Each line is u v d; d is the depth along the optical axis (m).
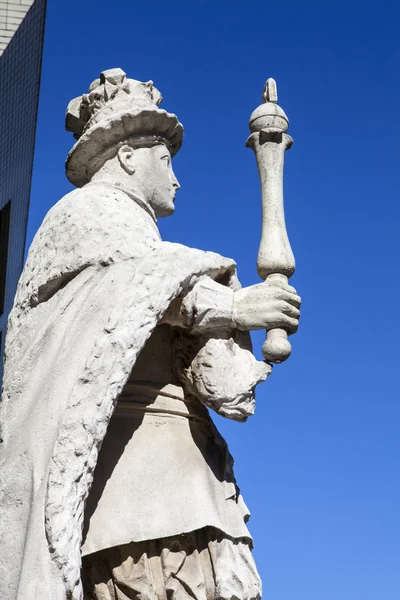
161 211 4.65
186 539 4.12
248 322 4.26
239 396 4.25
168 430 4.28
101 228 4.24
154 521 4.08
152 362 4.37
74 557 3.81
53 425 3.97
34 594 3.74
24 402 4.08
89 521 4.09
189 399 4.37
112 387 3.98
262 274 4.38
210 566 4.15
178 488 4.16
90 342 4.06
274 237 4.40
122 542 4.04
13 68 10.73
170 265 4.16
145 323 4.06
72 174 4.67
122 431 4.25
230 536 4.20
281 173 4.55
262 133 4.57
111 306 4.09
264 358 4.32
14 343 4.27
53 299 4.25
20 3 11.01
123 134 4.57
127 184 4.55
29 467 3.93
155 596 4.08
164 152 4.65
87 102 4.68
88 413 3.94
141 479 4.16
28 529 3.84
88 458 3.91
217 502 4.25
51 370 4.05
